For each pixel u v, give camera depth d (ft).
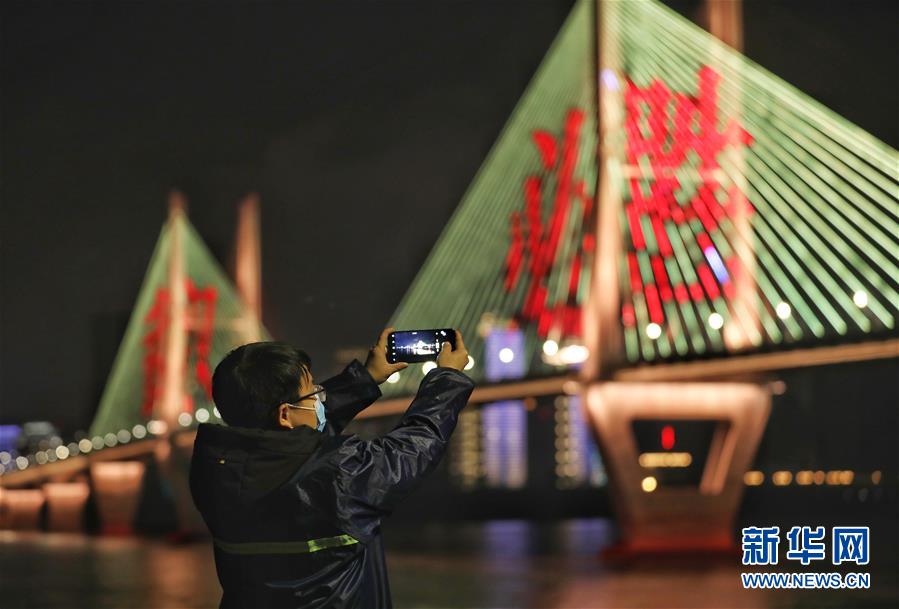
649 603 102.47
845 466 530.68
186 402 261.24
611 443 143.23
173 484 257.55
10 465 418.72
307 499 9.45
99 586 127.13
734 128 146.72
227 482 9.53
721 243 143.95
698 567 135.95
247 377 10.27
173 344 263.29
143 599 111.14
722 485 144.25
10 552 203.10
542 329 158.71
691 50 148.97
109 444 299.79
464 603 103.14
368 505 9.45
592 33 150.71
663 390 143.23
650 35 149.38
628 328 145.28
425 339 11.19
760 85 147.84
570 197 157.99
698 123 147.43
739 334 141.38
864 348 114.42
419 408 10.00
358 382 11.30
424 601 105.60
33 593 117.91
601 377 144.25
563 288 151.94
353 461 9.52
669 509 143.95
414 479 9.59
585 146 151.23
